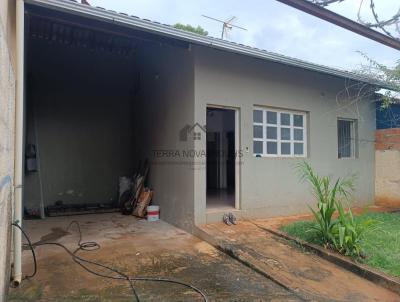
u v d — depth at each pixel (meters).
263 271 3.58
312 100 6.57
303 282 3.37
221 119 9.05
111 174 8.11
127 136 8.32
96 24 4.71
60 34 7.09
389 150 7.41
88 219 6.40
